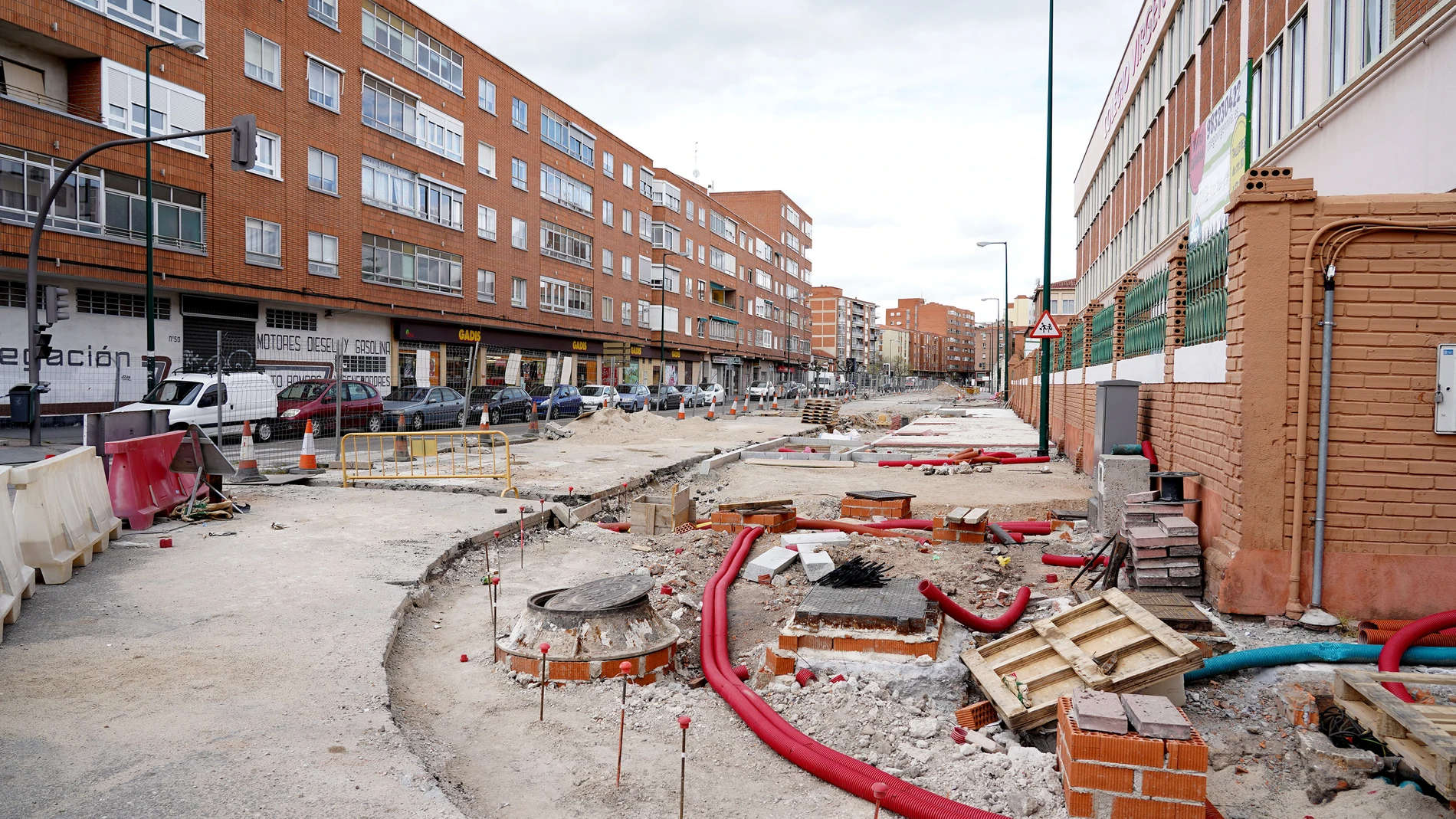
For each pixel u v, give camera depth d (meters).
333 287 30.33
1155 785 3.46
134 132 23.28
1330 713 4.51
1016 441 21.77
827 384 83.69
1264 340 5.91
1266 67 15.26
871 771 3.85
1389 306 5.70
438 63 36.03
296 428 21.11
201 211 25.25
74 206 21.88
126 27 22.98
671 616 6.40
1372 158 10.73
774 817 3.60
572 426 23.66
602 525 10.12
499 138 40.66
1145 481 8.22
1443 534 5.64
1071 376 18.09
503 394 30.62
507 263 41.56
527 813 3.55
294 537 8.35
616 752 4.14
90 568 6.88
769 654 5.28
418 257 34.97
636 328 57.41
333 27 29.94
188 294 25.48
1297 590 5.82
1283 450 5.88
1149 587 6.43
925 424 31.16
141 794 3.29
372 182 32.22
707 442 22.41
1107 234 33.97
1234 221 6.21
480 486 12.08
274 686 4.47
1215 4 18.39
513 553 8.60
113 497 8.42
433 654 5.55
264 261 27.39
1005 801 3.71
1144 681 4.38
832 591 5.91
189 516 9.02
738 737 4.38
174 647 5.02
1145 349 10.53
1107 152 33.66
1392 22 10.30
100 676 4.53
